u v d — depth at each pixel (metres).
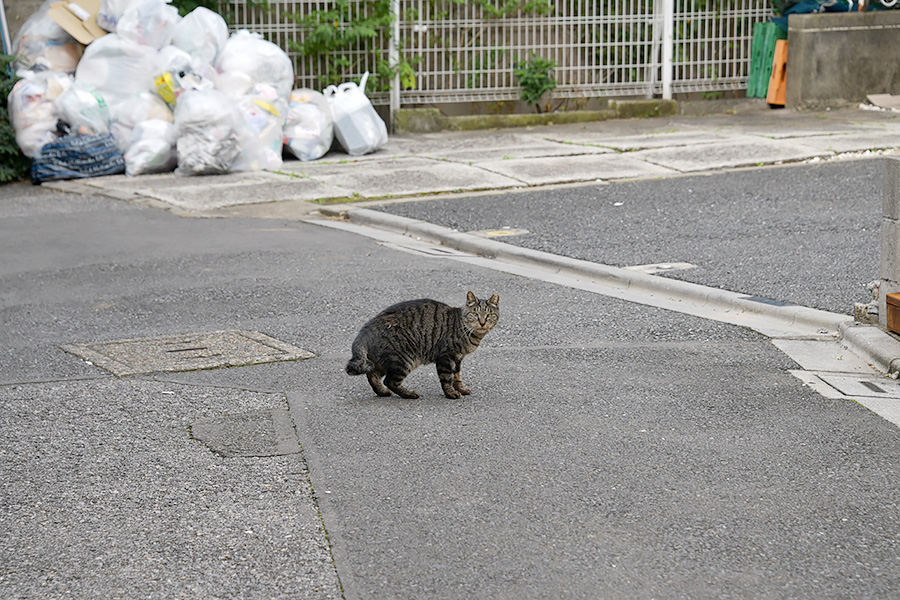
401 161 15.49
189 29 15.75
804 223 10.86
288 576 4.15
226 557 4.31
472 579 4.09
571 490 4.88
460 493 4.87
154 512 4.75
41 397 6.35
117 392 6.44
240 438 5.64
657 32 19.66
